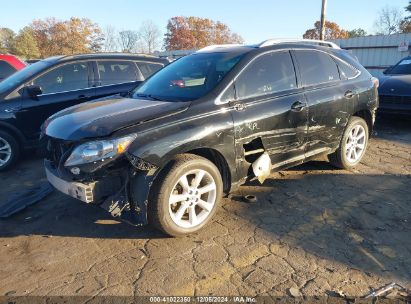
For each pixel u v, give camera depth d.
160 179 3.38
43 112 6.12
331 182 4.97
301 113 4.42
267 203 4.35
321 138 4.80
